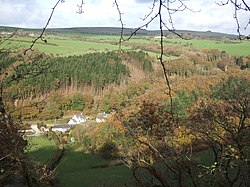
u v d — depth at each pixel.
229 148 6.14
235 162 6.08
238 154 6.10
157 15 1.72
